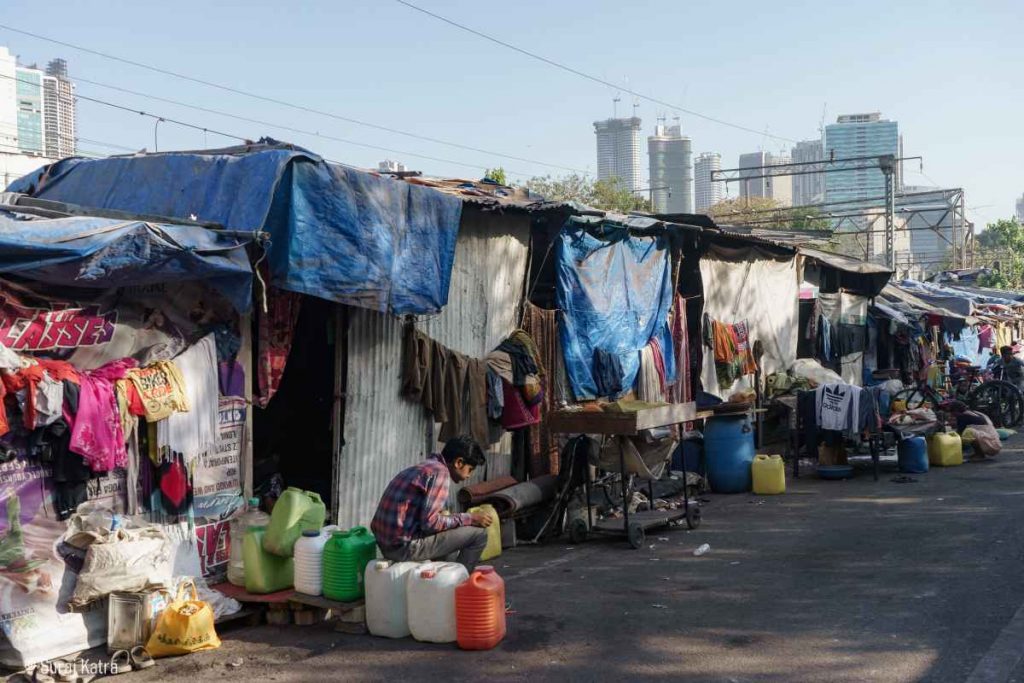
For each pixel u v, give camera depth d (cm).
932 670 578
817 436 1395
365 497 874
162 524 697
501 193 1169
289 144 809
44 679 583
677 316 1386
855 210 4334
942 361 2536
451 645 653
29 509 617
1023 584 758
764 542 949
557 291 1123
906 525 1005
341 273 763
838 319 1933
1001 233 6812
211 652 646
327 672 606
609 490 1088
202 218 739
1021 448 1655
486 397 1005
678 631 671
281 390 924
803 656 611
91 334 661
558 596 771
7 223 594
